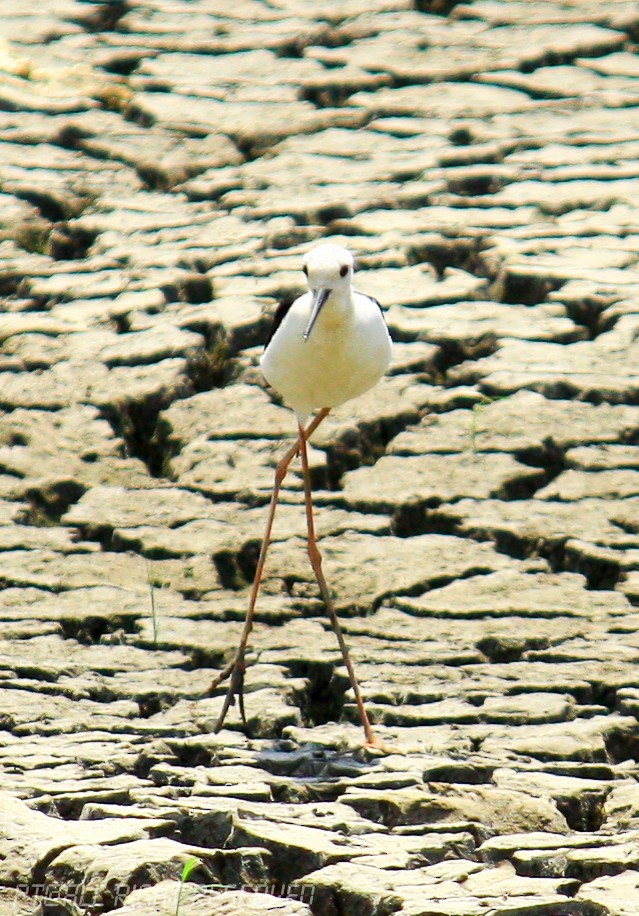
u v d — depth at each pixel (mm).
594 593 10641
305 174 17938
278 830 7387
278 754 8422
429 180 17500
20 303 15164
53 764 8203
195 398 13344
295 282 14906
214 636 10055
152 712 9180
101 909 6770
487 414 12875
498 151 18391
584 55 21641
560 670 9508
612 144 18594
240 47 21781
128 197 17672
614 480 12070
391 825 7684
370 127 19328
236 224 16625
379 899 6723
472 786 7914
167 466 12641
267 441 12648
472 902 6672
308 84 20516
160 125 19406
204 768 8203
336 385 8914
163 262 15648
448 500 11812
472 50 21750
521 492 12047
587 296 14555
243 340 14078
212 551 11117
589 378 13305
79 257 16734
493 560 11062
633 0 23578
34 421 12969
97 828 7344
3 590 10648
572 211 16719
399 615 10398
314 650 9828
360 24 22781
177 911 6520
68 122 19422
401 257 15500
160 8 23438
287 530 11445
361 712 8578
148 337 14172
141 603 10500
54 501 12117
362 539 11328
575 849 7277
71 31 22484
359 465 12570
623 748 8789
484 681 9359
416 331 14070
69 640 10023
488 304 14711
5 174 17938
